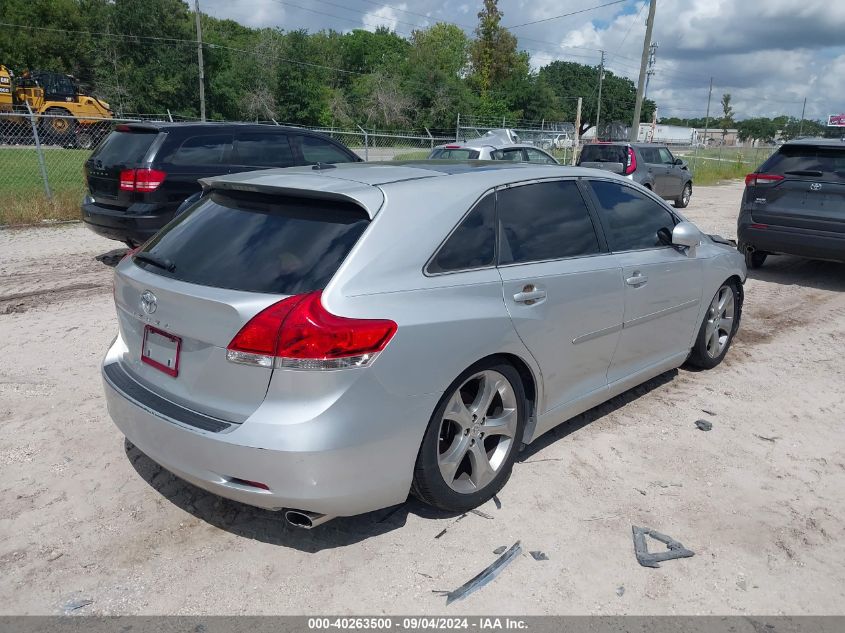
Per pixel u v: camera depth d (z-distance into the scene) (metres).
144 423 2.95
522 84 76.50
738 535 3.21
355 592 2.78
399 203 3.00
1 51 52.88
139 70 47.47
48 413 4.29
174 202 7.75
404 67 64.06
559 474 3.72
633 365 4.36
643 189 4.53
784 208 8.21
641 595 2.80
